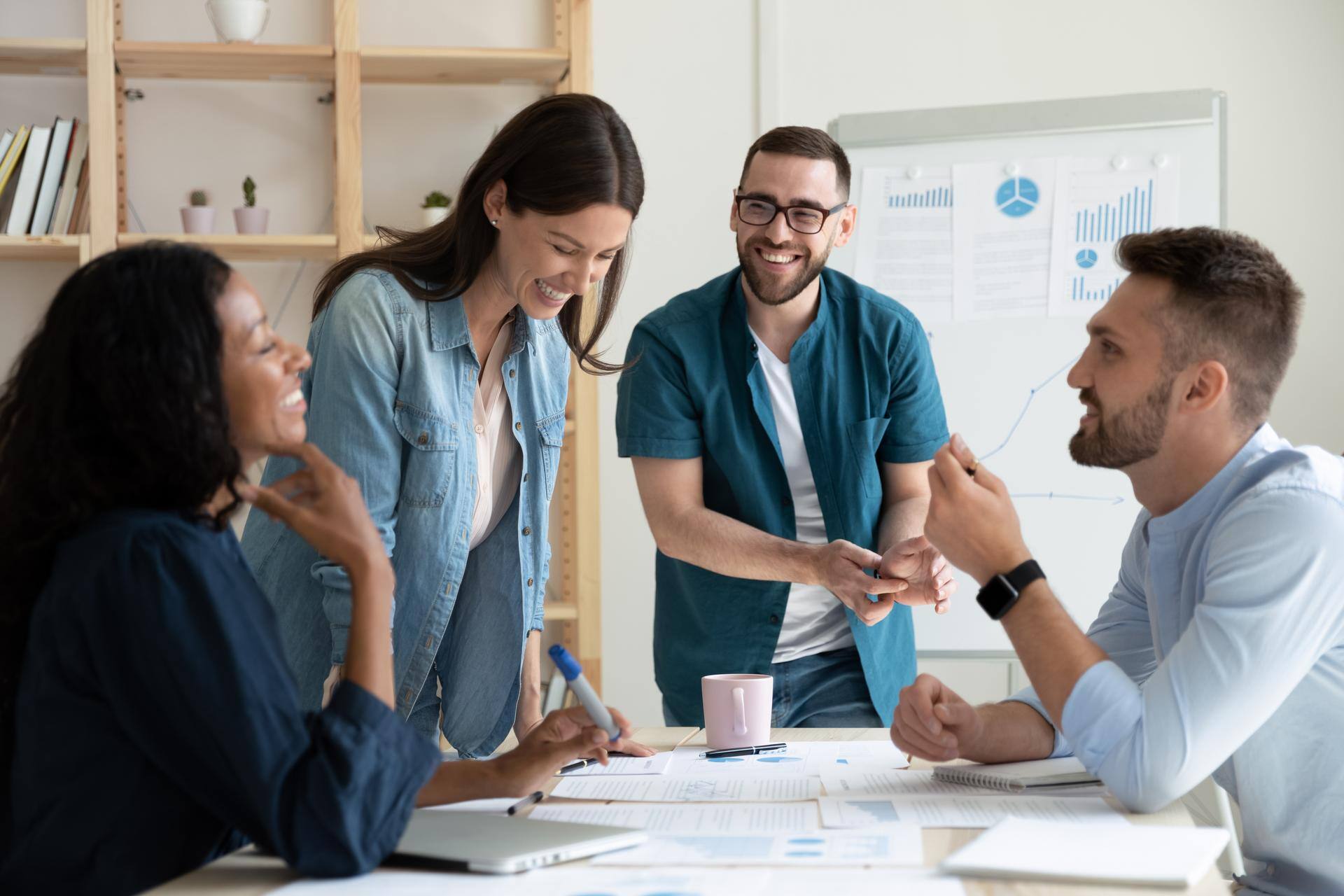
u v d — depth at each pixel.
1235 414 1.20
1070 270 2.75
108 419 0.88
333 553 0.93
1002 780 1.15
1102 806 1.08
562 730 1.15
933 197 2.80
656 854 0.92
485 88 3.08
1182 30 3.05
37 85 2.92
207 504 0.93
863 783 1.18
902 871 0.86
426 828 0.97
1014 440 2.76
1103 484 2.73
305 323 3.01
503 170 1.40
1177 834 0.93
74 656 0.86
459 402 1.48
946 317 2.79
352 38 2.77
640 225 3.11
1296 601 1.08
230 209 2.99
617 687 3.10
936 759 1.21
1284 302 1.18
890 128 2.82
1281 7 3.04
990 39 3.08
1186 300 1.18
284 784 0.85
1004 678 3.00
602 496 3.09
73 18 2.92
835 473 1.91
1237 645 1.08
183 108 2.98
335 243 2.78
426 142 3.06
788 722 1.91
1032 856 0.86
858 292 1.96
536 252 1.40
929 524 1.21
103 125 2.71
